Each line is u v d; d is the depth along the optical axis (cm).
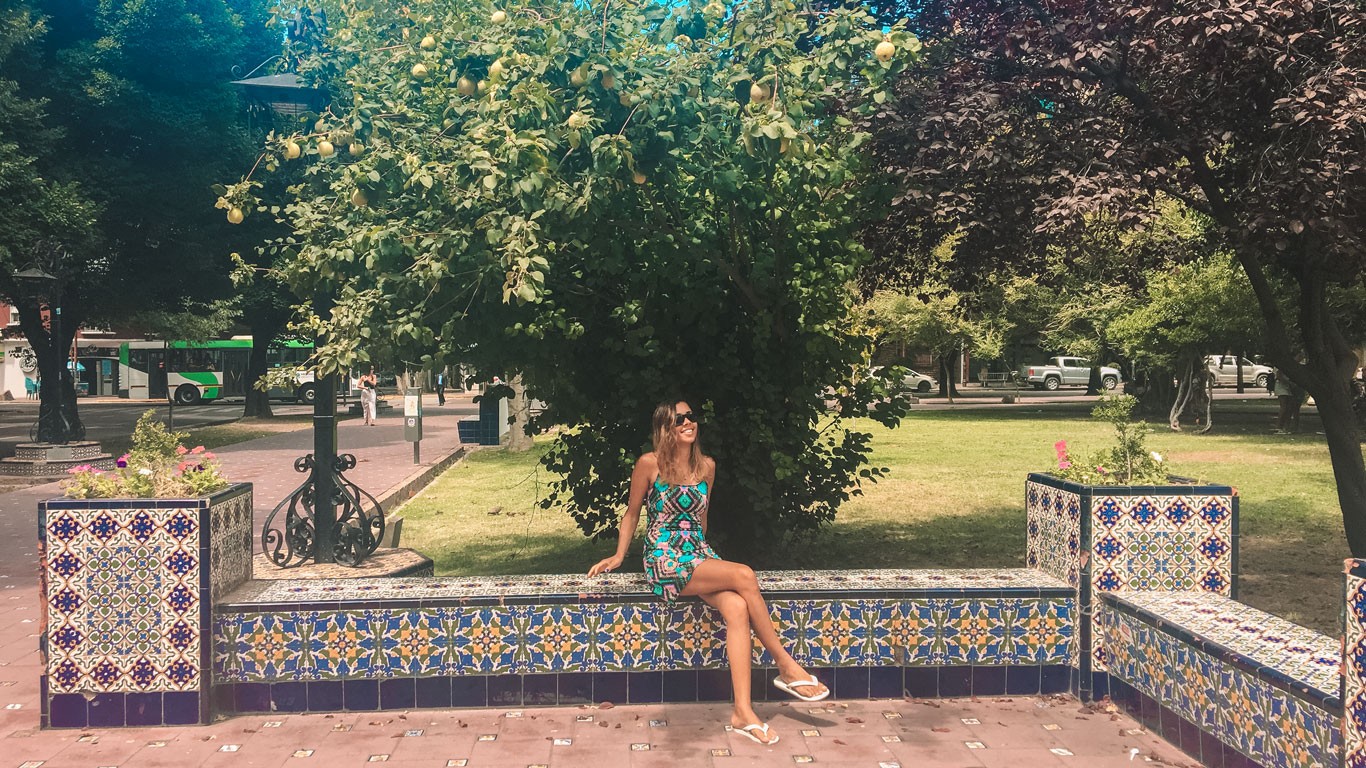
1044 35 581
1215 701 362
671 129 445
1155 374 2820
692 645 445
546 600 441
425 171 420
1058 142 555
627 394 600
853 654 452
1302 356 2038
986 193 556
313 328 525
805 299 592
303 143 479
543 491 1288
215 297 2239
